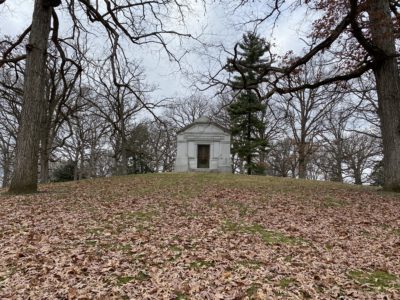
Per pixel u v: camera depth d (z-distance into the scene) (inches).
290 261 268.5
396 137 604.7
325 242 321.1
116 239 318.7
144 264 258.2
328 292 214.8
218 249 291.7
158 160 1840.6
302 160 1585.9
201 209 470.0
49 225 364.5
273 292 214.1
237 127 1413.6
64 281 227.6
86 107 1487.5
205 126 1254.3
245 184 783.7
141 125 1736.0
